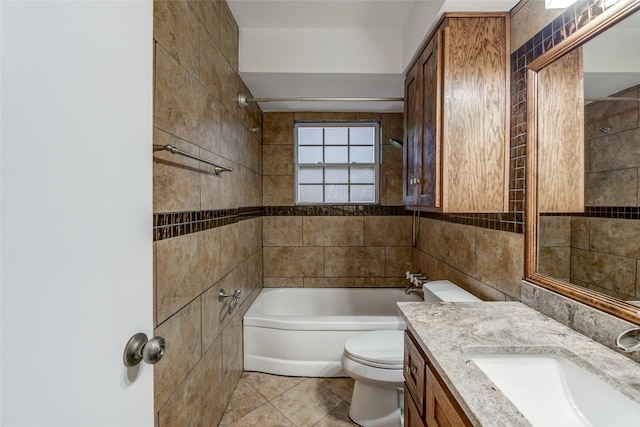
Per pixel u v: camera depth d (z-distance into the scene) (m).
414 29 1.67
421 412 0.91
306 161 2.90
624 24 0.79
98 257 0.47
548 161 1.08
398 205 2.80
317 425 1.58
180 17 1.11
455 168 1.33
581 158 0.94
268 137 2.79
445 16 1.33
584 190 0.93
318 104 2.58
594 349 0.80
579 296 0.91
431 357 0.78
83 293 0.44
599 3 0.85
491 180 1.32
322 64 1.92
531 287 1.12
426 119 1.51
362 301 2.72
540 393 0.78
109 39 0.50
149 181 0.62
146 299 0.60
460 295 1.47
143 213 0.60
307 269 2.81
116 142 0.52
